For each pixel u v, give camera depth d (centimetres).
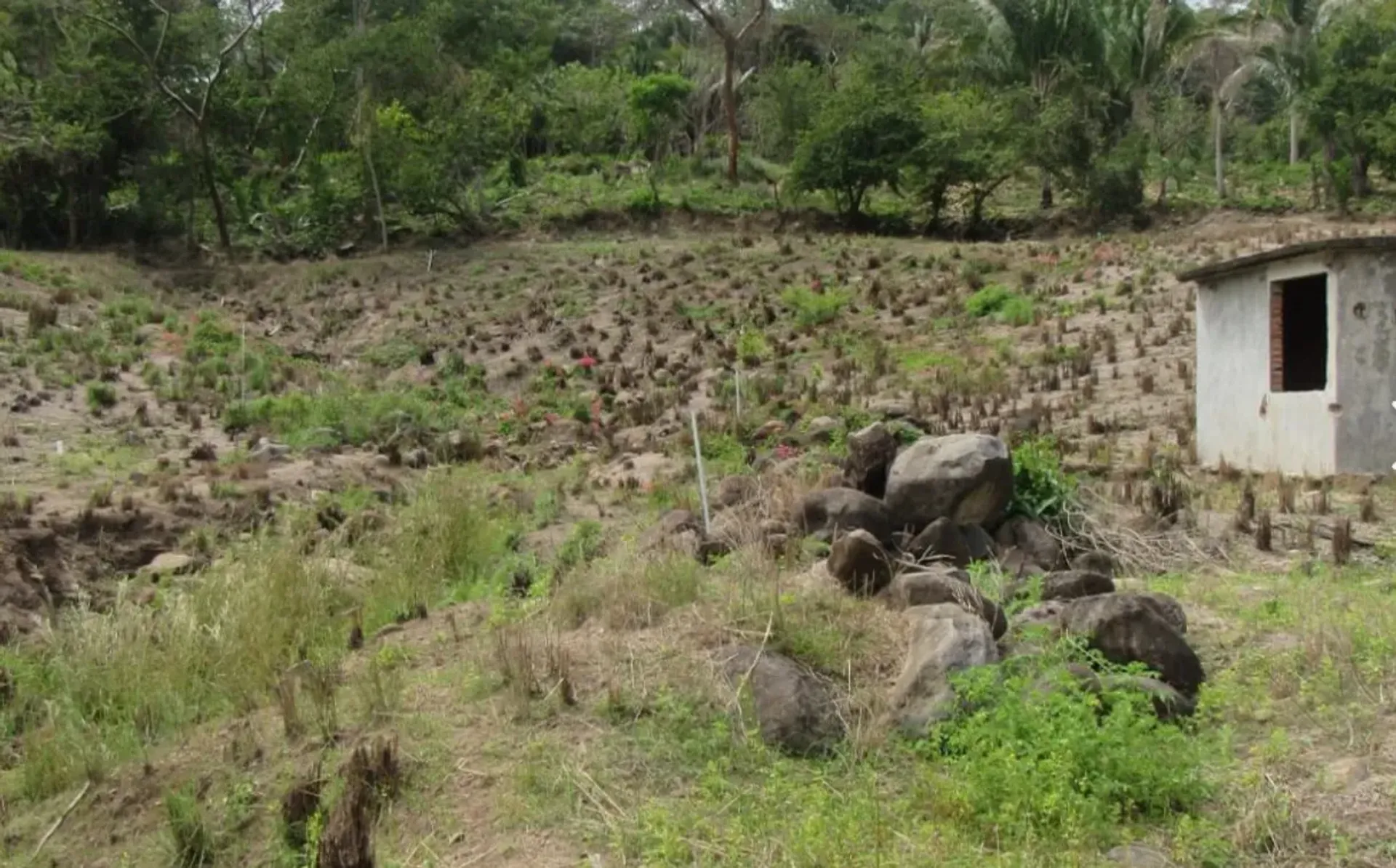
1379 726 561
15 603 979
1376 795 498
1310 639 659
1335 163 3794
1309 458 1305
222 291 3169
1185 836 479
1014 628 673
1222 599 788
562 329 2664
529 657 647
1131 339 2114
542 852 504
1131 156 3822
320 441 1672
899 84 3869
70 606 993
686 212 3856
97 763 650
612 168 4469
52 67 3812
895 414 1603
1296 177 4372
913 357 2188
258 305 3027
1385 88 3800
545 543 1119
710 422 1747
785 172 4050
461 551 1020
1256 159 4897
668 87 4669
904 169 3672
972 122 3719
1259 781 516
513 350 2577
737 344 2391
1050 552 880
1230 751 552
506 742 586
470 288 3069
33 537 1076
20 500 1180
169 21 3619
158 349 2275
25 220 3528
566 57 6141
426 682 674
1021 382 1933
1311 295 1445
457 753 583
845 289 2798
